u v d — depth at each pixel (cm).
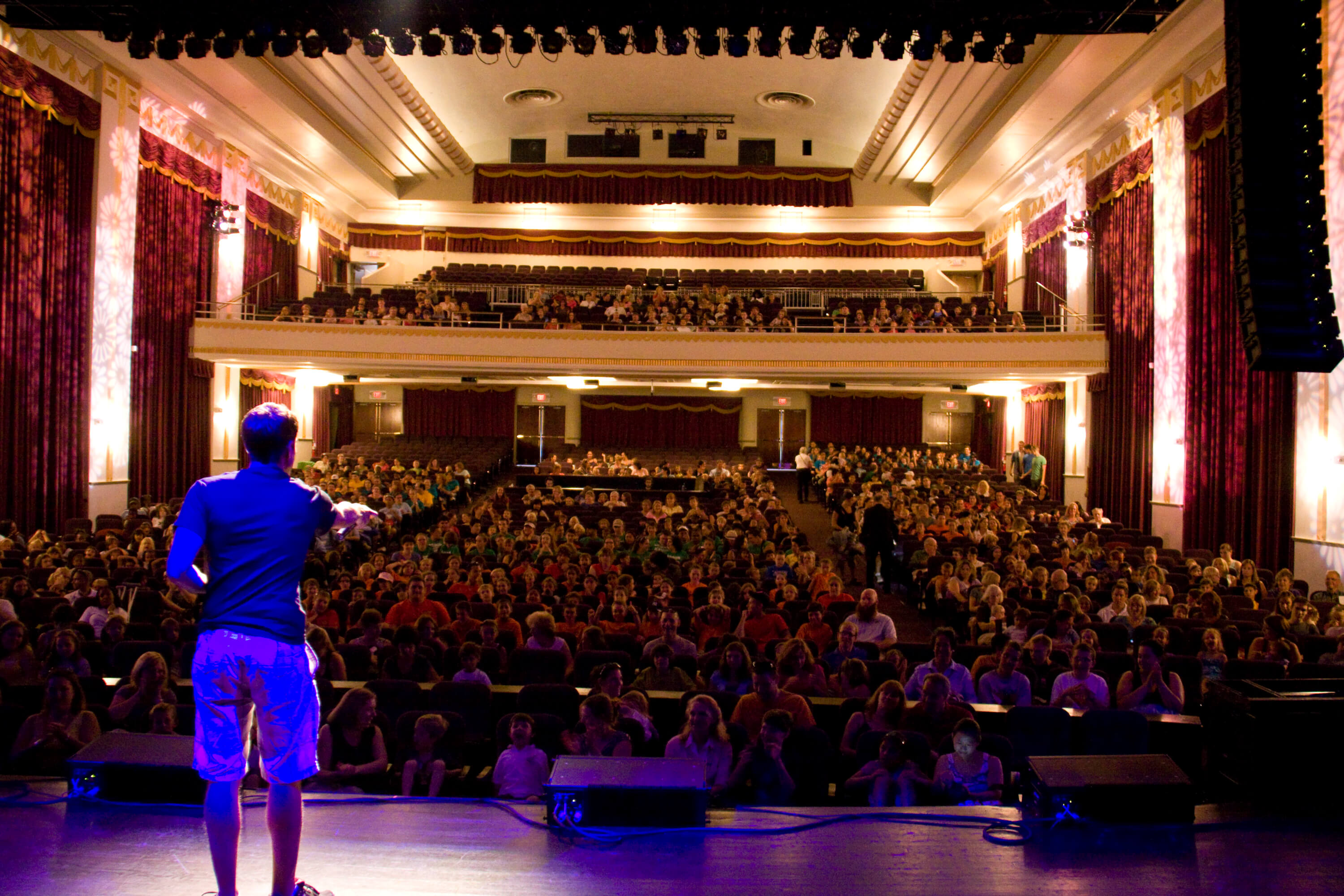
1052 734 519
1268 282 609
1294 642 722
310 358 1938
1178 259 1602
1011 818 312
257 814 305
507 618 805
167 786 310
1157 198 1662
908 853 284
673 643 720
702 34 914
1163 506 1659
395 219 2738
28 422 1419
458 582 994
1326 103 1181
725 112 2461
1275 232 612
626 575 948
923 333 1958
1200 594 934
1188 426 1548
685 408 3002
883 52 913
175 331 1830
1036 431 2412
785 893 257
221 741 217
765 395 3006
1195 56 1495
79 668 611
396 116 2159
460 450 2734
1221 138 1462
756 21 892
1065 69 1571
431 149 2428
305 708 223
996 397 2778
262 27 919
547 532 1273
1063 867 277
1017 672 619
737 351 2005
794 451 3006
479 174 2614
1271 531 1345
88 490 1552
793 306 2686
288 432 233
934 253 2717
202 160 1925
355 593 880
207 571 225
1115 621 879
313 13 913
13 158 1371
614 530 1391
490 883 259
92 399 1558
